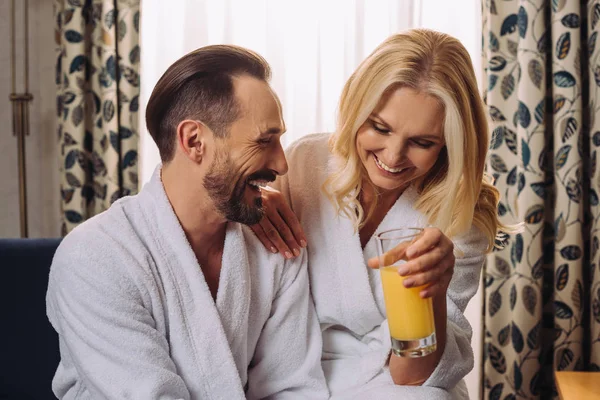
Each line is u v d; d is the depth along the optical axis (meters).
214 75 1.24
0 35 3.20
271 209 1.46
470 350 1.47
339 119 1.43
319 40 2.89
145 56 2.99
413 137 1.33
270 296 1.43
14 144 3.22
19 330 1.80
